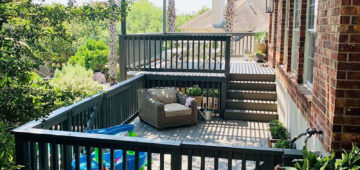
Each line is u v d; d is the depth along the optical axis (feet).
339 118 11.03
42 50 14.74
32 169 12.66
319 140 13.00
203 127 26.14
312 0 17.16
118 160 14.40
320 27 13.20
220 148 11.12
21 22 14.38
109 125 22.71
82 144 12.09
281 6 26.73
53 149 12.45
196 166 18.24
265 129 25.75
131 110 28.04
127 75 31.86
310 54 17.61
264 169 11.19
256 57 41.47
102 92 20.94
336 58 10.93
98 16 17.65
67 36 15.78
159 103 24.90
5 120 13.20
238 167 18.10
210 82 30.48
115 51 63.21
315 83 13.87
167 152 11.43
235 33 45.19
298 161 10.41
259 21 87.61
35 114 13.05
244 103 29.04
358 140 11.01
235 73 31.40
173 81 31.14
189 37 29.68
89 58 77.46
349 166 9.70
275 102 28.96
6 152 11.56
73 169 12.75
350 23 10.63
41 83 13.48
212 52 38.32
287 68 23.36
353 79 10.80
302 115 17.03
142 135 23.90
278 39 28.86
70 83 22.15
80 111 17.51
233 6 67.72
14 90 12.54
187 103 26.17
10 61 11.44
